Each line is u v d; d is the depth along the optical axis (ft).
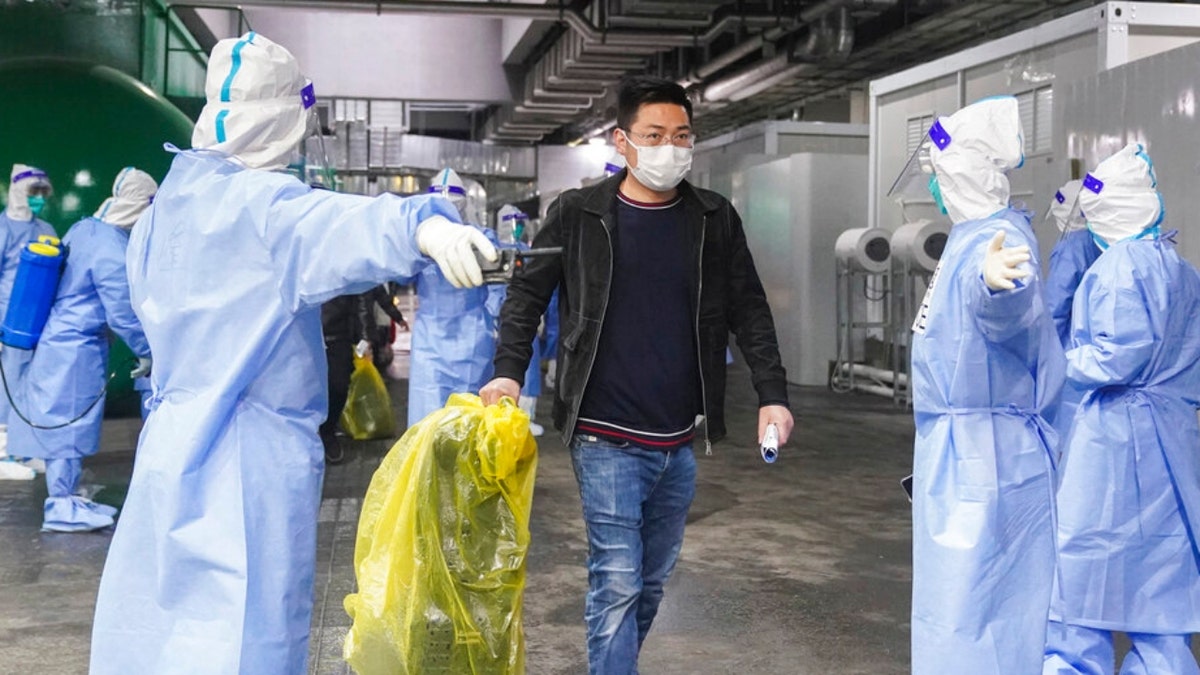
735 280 9.77
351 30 58.44
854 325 36.09
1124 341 10.16
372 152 63.62
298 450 7.52
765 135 44.42
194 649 7.15
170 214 7.47
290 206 7.03
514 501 7.96
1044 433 8.75
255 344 7.20
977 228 8.82
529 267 9.59
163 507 7.23
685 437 9.45
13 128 30.63
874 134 36.96
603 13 42.01
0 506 20.12
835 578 16.06
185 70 41.55
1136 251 10.39
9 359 21.70
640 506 9.38
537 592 15.37
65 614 14.19
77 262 17.87
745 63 50.55
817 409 33.22
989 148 8.93
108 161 31.12
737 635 13.56
